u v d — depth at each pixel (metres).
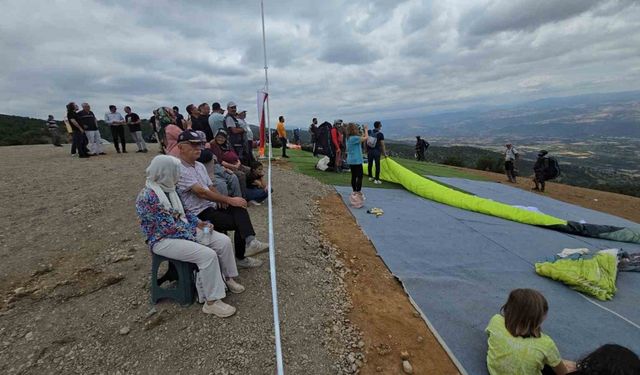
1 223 5.07
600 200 12.80
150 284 3.61
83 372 2.56
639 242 6.50
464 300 4.05
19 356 2.64
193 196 3.58
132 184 7.39
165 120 10.94
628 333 3.54
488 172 19.88
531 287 4.50
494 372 2.80
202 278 3.06
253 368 2.69
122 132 12.85
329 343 3.10
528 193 12.12
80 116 11.34
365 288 4.21
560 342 3.37
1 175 8.21
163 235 3.04
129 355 2.71
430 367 2.97
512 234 6.59
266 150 17.09
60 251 4.28
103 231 4.93
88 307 3.23
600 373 1.95
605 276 4.49
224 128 7.71
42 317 3.06
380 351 3.09
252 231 3.82
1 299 3.25
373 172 10.98
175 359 2.70
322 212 7.00
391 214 7.34
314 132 15.34
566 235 6.80
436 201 8.79
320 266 4.50
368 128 10.35
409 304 3.95
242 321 3.13
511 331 2.74
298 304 3.53
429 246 5.71
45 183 7.42
